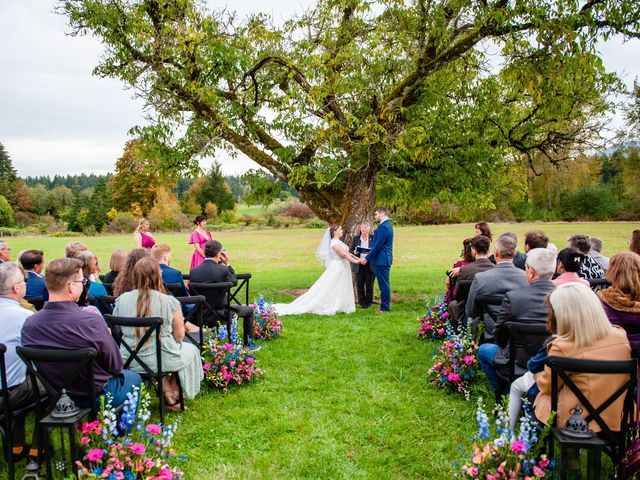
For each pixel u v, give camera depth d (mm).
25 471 3518
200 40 8977
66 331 3311
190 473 3527
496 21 7961
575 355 2918
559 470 2805
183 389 4473
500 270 4930
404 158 9875
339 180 10719
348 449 3871
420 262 21188
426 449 3844
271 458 3729
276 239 36844
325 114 9367
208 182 71125
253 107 9656
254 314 7000
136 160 10078
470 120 10125
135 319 4012
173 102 9375
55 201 90188
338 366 5879
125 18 9125
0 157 85250
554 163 10859
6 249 6145
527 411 3430
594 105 10039
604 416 2930
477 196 10641
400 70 9711
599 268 5996
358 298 9898
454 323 6422
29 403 3561
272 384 5273
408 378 5434
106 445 3061
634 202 49844
